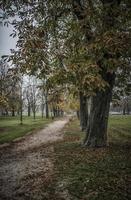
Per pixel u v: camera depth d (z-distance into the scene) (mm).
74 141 20391
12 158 15008
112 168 10805
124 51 10102
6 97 11305
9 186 9539
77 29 11195
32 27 10969
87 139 16359
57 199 8031
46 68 11023
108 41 9352
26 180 10188
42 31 10945
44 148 17969
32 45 10266
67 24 11828
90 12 11055
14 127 38219
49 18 12391
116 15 11398
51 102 14211
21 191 8930
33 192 8766
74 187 8891
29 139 24922
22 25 11492
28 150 17828
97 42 9758
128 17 11312
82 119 29062
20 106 42812
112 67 10031
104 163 11703
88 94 10711
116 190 8289
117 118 58781
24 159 14445
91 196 7984
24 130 33344
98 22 11250
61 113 106875
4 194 8695
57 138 24328
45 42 10906
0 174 11305
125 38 9727
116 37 9594
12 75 11492
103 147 15695
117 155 13273
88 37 11461
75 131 29906
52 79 10938
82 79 9727
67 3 12055
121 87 17375
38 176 10625
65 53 11422
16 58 10734
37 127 39156
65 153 14953
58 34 13109
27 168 12188
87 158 13039
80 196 8094
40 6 12234
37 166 12461
